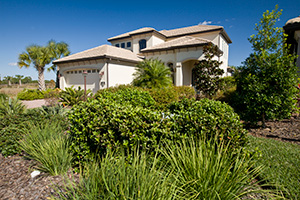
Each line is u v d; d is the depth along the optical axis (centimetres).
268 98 579
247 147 295
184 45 1591
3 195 271
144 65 1375
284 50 629
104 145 286
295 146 443
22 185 296
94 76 1673
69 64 1836
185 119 295
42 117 519
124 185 195
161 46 1800
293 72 579
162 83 1295
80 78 1791
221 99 1091
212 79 1054
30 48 2066
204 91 1092
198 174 216
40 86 2170
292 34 1098
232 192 209
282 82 571
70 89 1277
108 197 186
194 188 215
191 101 419
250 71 639
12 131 431
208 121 285
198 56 1580
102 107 313
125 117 278
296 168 319
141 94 642
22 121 475
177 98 984
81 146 315
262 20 716
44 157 334
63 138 380
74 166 343
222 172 212
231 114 316
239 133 290
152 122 284
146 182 191
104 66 1577
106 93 580
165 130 278
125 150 282
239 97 644
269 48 702
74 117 330
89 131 300
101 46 1983
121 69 1722
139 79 1384
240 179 218
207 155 239
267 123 698
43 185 291
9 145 412
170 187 201
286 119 717
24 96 1738
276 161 349
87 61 1689
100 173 221
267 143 459
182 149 256
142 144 266
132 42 2373
